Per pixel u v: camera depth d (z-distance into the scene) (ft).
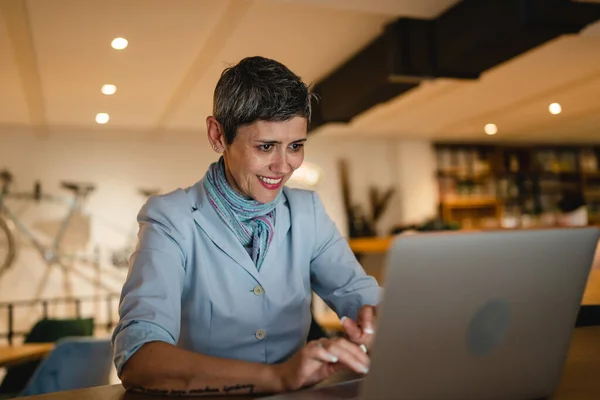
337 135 25.44
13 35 11.82
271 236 4.20
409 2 11.60
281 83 3.59
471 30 11.53
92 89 16.03
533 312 2.69
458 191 28.12
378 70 13.64
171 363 3.10
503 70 16.22
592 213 31.81
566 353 2.88
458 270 2.42
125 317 3.47
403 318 2.35
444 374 2.52
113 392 3.22
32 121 19.79
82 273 21.40
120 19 11.33
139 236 4.05
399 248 2.27
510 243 2.53
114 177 22.04
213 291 4.02
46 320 14.82
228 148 3.84
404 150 26.91
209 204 4.10
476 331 2.55
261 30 12.40
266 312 4.12
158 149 22.71
